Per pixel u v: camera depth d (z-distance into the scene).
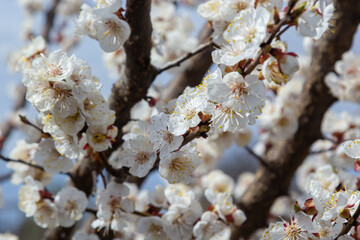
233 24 0.67
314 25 0.66
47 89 0.69
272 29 0.67
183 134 0.68
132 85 0.77
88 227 0.84
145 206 0.79
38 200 0.78
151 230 0.76
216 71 0.67
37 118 0.77
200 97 0.67
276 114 0.90
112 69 0.91
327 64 0.90
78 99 0.69
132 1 0.72
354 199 0.69
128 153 0.71
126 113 0.78
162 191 0.78
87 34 0.75
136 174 0.70
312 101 0.90
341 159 0.88
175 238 0.75
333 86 0.90
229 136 0.94
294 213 0.69
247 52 0.66
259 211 0.89
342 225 0.69
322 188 0.69
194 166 0.70
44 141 0.77
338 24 0.88
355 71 0.90
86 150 0.74
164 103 0.76
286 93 0.93
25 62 0.79
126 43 0.75
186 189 0.84
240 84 0.67
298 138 0.90
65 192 0.78
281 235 0.69
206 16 0.74
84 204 0.78
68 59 0.69
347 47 0.89
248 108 0.67
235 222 0.76
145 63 0.76
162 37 0.81
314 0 0.67
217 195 0.76
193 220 0.76
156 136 0.68
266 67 0.67
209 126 0.67
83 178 0.80
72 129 0.70
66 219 0.78
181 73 0.90
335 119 0.96
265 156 0.91
